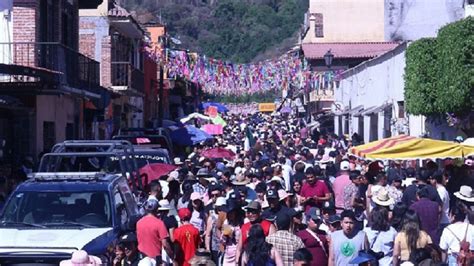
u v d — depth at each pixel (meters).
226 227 19.97
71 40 44.19
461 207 18.88
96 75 41.38
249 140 59.16
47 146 39.06
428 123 40.88
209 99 139.00
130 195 21.20
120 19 55.22
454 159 28.61
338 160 34.28
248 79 61.88
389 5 79.44
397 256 17.38
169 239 18.89
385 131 52.22
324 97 82.56
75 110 44.59
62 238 17.50
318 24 89.50
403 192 24.31
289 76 64.38
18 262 16.88
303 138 71.19
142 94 64.25
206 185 26.88
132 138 38.94
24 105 35.22
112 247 17.53
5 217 18.94
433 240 20.20
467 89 33.25
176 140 50.84
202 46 194.62
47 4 38.19
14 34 35.53
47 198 19.23
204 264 16.45
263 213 18.92
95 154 23.64
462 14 76.81
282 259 16.84
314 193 24.94
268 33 197.50
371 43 83.19
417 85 38.06
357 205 24.53
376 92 55.97
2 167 30.31
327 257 18.09
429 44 37.19
